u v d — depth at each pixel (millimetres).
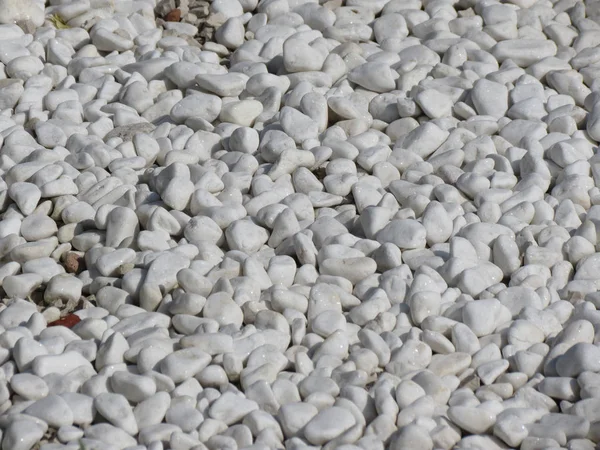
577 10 4105
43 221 2996
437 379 2314
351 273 2744
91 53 3875
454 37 3906
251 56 3822
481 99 3498
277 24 4043
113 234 2920
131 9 4176
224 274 2725
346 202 3152
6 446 2146
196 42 4035
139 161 3264
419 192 3094
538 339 2496
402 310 2623
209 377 2346
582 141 3283
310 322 2584
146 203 3076
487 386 2344
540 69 3693
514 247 2809
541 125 3365
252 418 2199
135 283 2723
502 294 2641
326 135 3375
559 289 2729
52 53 3826
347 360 2436
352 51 3793
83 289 2814
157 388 2328
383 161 3258
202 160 3352
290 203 3043
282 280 2756
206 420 2211
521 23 4035
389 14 4016
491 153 3285
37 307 2723
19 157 3309
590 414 2213
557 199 3076
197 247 2857
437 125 3395
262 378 2340
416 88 3539
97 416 2262
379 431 2186
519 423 2191
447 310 2604
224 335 2426
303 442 2174
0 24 3922
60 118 3508
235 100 3572
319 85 3660
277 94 3539
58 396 2248
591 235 2861
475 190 3092
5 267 2811
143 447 2129
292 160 3203
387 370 2404
